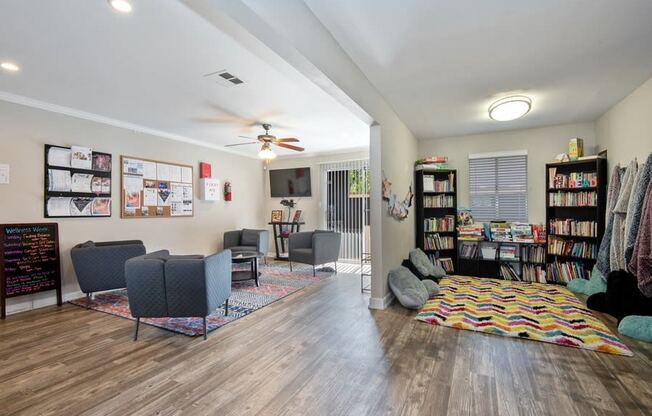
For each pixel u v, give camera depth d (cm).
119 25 214
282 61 205
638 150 326
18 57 259
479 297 376
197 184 575
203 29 220
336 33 228
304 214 702
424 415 166
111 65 275
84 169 409
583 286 393
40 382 203
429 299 371
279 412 171
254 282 475
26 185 359
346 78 257
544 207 475
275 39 175
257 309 347
